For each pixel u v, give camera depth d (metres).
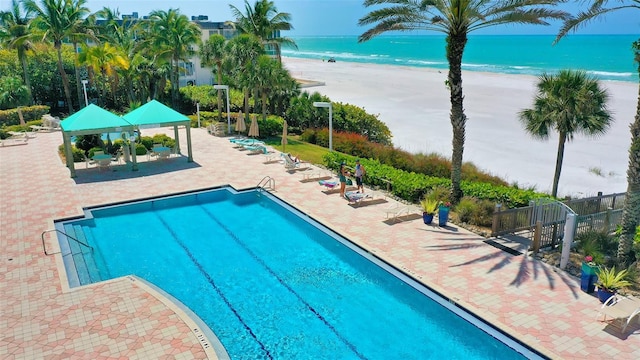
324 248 14.41
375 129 30.72
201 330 9.50
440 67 93.31
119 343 8.98
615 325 9.57
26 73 41.06
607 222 14.01
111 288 11.07
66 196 18.53
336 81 64.56
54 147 28.22
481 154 26.08
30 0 39.62
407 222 15.67
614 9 11.91
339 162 22.05
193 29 45.38
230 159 25.00
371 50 181.12
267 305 11.12
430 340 9.68
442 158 23.53
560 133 18.30
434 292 11.13
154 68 45.94
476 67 91.31
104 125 21.16
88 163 23.86
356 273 12.70
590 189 20.28
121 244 14.71
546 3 14.72
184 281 12.31
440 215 15.20
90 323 9.63
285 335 9.93
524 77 68.00
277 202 18.11
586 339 9.13
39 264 12.42
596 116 17.86
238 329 10.13
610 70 80.69
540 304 10.41
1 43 42.00
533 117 18.92
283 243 14.84
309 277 12.51
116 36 51.56
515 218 14.31
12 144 28.86
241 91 37.69
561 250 13.15
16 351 8.74
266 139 31.42
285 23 41.06
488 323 9.78
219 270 12.97
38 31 39.50
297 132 34.78
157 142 27.55
